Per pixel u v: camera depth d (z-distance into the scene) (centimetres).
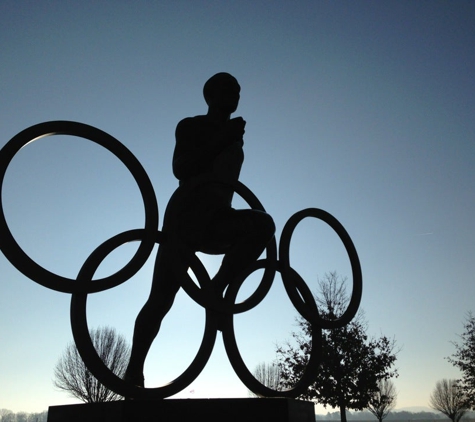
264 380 1877
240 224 470
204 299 456
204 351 446
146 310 457
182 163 479
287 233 560
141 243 446
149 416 355
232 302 478
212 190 486
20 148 414
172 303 471
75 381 2188
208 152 471
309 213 586
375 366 1989
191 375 431
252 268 509
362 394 1966
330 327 544
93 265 419
